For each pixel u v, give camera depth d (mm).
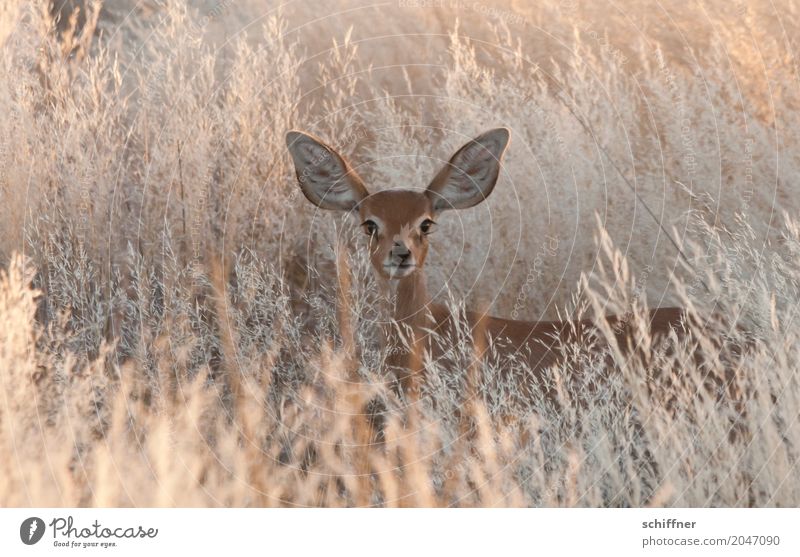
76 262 11961
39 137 12984
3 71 13461
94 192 12844
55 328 10945
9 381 9320
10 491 8773
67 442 9164
